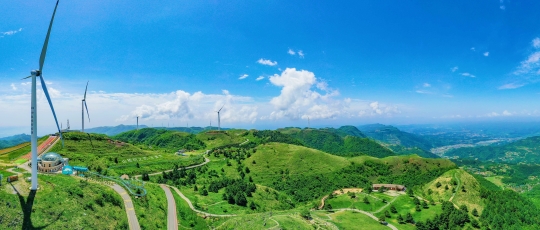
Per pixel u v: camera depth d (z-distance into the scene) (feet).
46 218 316.81
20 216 303.27
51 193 360.07
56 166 525.34
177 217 509.35
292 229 515.09
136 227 393.50
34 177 347.56
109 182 522.47
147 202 493.36
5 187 339.16
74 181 427.74
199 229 515.09
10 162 572.10
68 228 316.81
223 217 589.32
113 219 383.65
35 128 339.98
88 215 356.38
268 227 510.58
